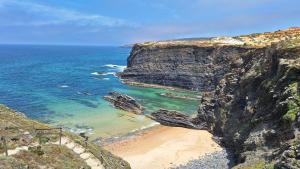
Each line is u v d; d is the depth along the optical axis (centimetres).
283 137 3903
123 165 3875
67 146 3300
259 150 4241
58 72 16325
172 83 12838
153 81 13312
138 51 14100
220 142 6159
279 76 4631
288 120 3897
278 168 3119
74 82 12962
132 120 7700
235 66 6762
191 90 12362
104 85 12550
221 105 6562
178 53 13038
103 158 3316
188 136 6581
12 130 3266
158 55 13488
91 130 6800
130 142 6197
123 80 13812
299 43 4950
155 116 7788
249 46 11662
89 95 10306
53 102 9138
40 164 2766
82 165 2998
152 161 5347
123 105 8644
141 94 11156
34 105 8694
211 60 12250
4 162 2567
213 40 14650
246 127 5147
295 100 4028
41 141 3203
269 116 4456
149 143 6169
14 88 11181
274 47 5244
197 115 7219
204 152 5750
